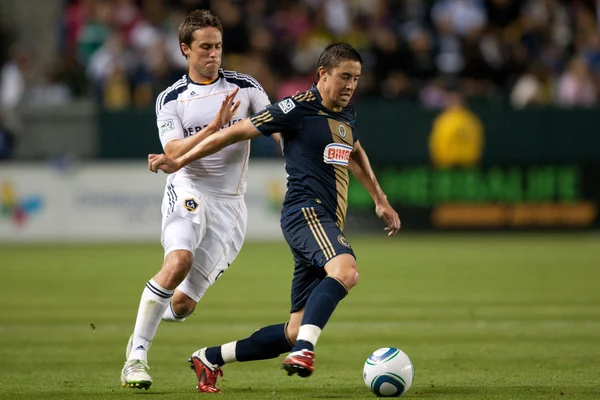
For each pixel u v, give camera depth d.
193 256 22.22
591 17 86.06
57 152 66.81
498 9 84.06
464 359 26.34
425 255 58.28
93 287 44.62
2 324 34.00
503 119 69.00
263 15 79.00
